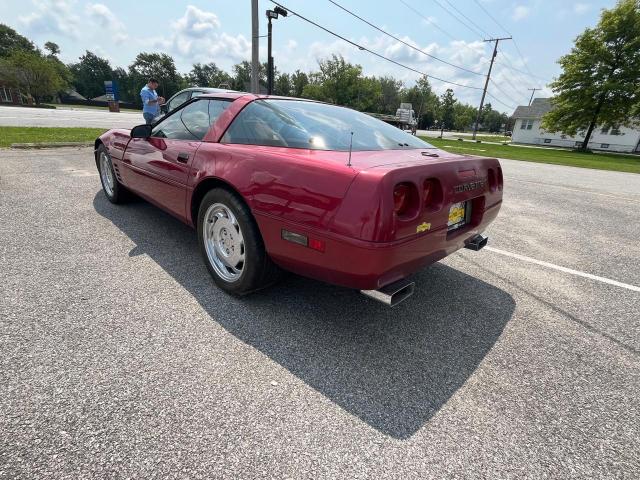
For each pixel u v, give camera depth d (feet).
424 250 6.07
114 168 12.12
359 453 4.42
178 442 4.34
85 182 16.33
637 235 14.87
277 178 6.19
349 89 151.33
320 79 158.81
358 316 7.49
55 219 11.54
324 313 7.47
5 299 6.97
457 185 6.51
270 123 7.43
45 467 3.90
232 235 7.45
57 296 7.24
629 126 107.24
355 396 5.35
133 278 8.23
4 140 27.14
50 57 272.92
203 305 7.39
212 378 5.44
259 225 6.54
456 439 4.75
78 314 6.71
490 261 11.22
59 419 4.50
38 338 5.95
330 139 7.07
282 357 6.06
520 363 6.44
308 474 4.10
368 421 4.92
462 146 82.43
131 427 4.49
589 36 102.37
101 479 3.83
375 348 6.52
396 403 5.28
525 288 9.46
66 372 5.27
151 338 6.23
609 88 98.17
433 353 6.53
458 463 4.40
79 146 27.61
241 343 6.32
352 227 5.27
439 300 8.54
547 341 7.16
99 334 6.20
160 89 289.53
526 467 4.43
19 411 4.56
